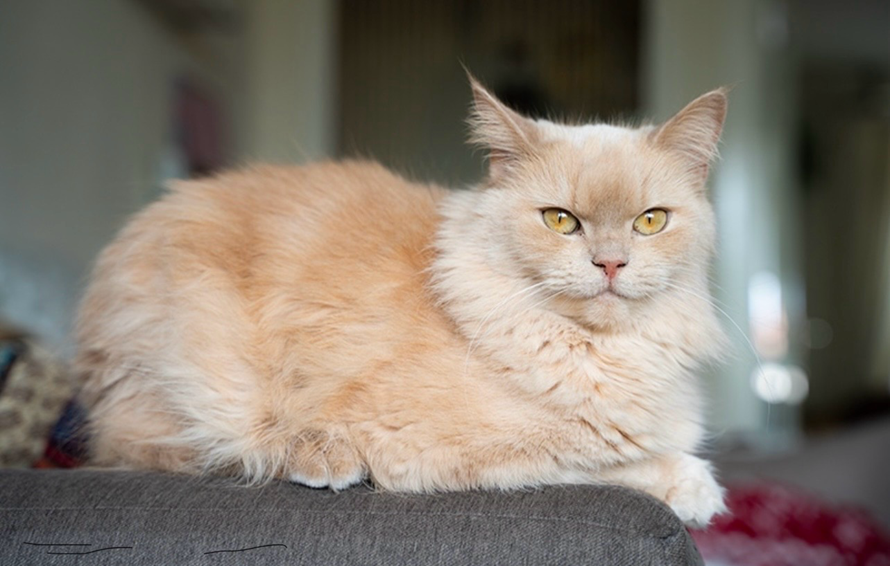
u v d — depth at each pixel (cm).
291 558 52
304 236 62
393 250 62
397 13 202
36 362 70
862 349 211
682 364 62
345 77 202
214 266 62
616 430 59
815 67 206
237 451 60
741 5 175
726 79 175
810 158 200
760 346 178
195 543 53
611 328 60
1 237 95
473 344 59
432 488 58
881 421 113
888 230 213
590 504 53
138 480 57
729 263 172
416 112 202
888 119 218
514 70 201
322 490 57
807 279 197
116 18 123
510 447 58
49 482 56
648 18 179
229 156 167
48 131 104
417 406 58
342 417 58
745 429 161
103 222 118
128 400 64
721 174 173
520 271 60
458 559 51
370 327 60
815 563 84
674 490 60
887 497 104
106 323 64
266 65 182
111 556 53
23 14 99
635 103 197
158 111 138
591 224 60
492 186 63
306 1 183
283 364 60
